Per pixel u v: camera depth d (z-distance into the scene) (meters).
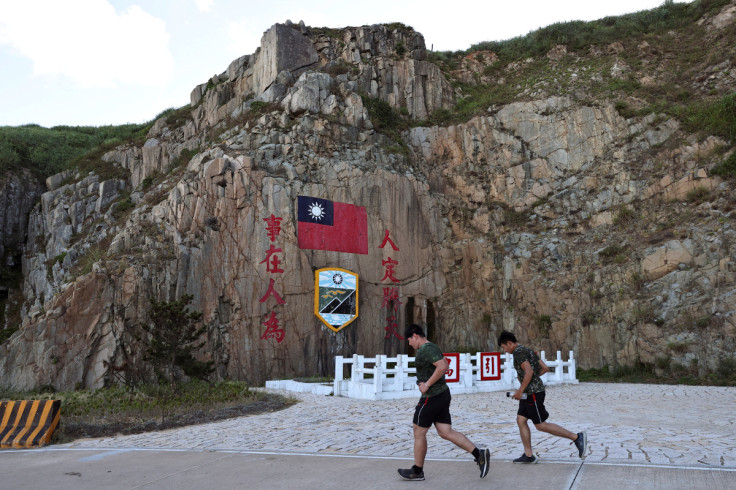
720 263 23.56
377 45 35.31
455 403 15.51
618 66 34.38
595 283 26.77
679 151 28.70
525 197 31.28
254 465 7.66
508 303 28.70
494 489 5.95
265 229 25.12
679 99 31.88
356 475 6.86
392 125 32.41
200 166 26.78
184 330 18.11
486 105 34.06
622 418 11.86
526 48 39.47
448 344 28.55
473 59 39.47
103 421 13.02
